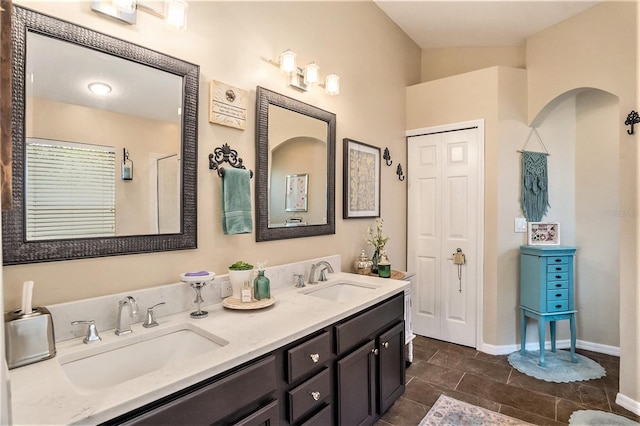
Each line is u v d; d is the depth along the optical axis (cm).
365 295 185
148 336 127
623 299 217
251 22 188
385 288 201
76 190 123
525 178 304
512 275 301
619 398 217
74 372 108
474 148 310
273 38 201
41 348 102
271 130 198
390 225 320
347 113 262
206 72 165
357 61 273
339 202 254
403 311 214
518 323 303
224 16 174
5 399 67
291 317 145
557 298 277
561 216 318
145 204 142
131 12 134
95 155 128
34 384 89
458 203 320
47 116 117
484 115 304
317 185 232
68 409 78
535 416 204
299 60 219
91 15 127
